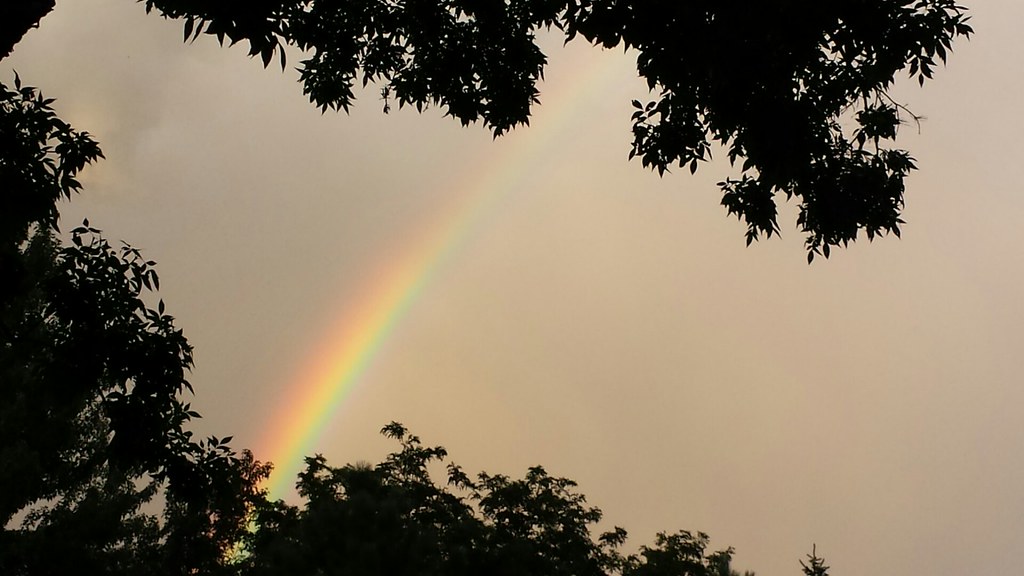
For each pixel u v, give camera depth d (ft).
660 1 24.90
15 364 63.46
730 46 24.02
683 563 97.09
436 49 34.01
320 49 33.45
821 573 67.62
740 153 27.14
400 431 105.40
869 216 28.37
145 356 30.04
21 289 30.91
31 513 72.79
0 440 66.39
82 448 74.49
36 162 28.68
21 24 17.21
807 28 23.89
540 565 89.66
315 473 98.89
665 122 30.73
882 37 24.38
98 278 30.19
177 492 32.48
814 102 27.12
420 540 63.36
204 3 20.95
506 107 34.76
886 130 28.48
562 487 102.83
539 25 32.94
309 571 59.82
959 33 24.75
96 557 71.51
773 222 31.45
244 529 103.71
